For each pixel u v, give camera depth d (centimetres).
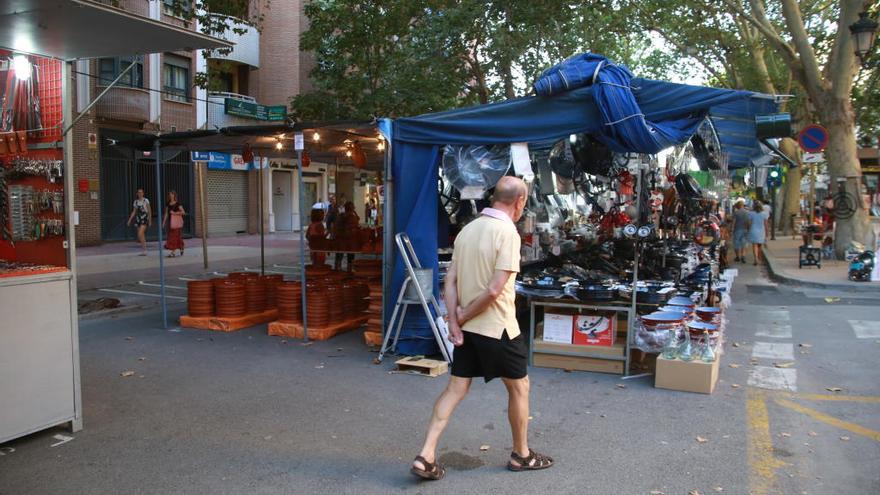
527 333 810
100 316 934
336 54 1547
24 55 464
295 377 623
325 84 1614
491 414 517
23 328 432
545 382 609
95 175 2008
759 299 1162
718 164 845
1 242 499
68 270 460
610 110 585
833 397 565
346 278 1030
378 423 496
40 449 441
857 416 515
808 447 450
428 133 677
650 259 853
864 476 403
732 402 550
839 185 1606
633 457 432
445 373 642
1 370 419
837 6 2119
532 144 766
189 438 464
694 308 675
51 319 450
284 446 450
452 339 389
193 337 795
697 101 598
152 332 825
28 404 436
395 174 698
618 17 1827
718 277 1014
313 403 545
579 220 1092
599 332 646
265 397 561
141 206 1800
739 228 1803
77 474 403
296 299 809
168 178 2314
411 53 1641
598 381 613
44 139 462
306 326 775
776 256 1847
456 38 1596
